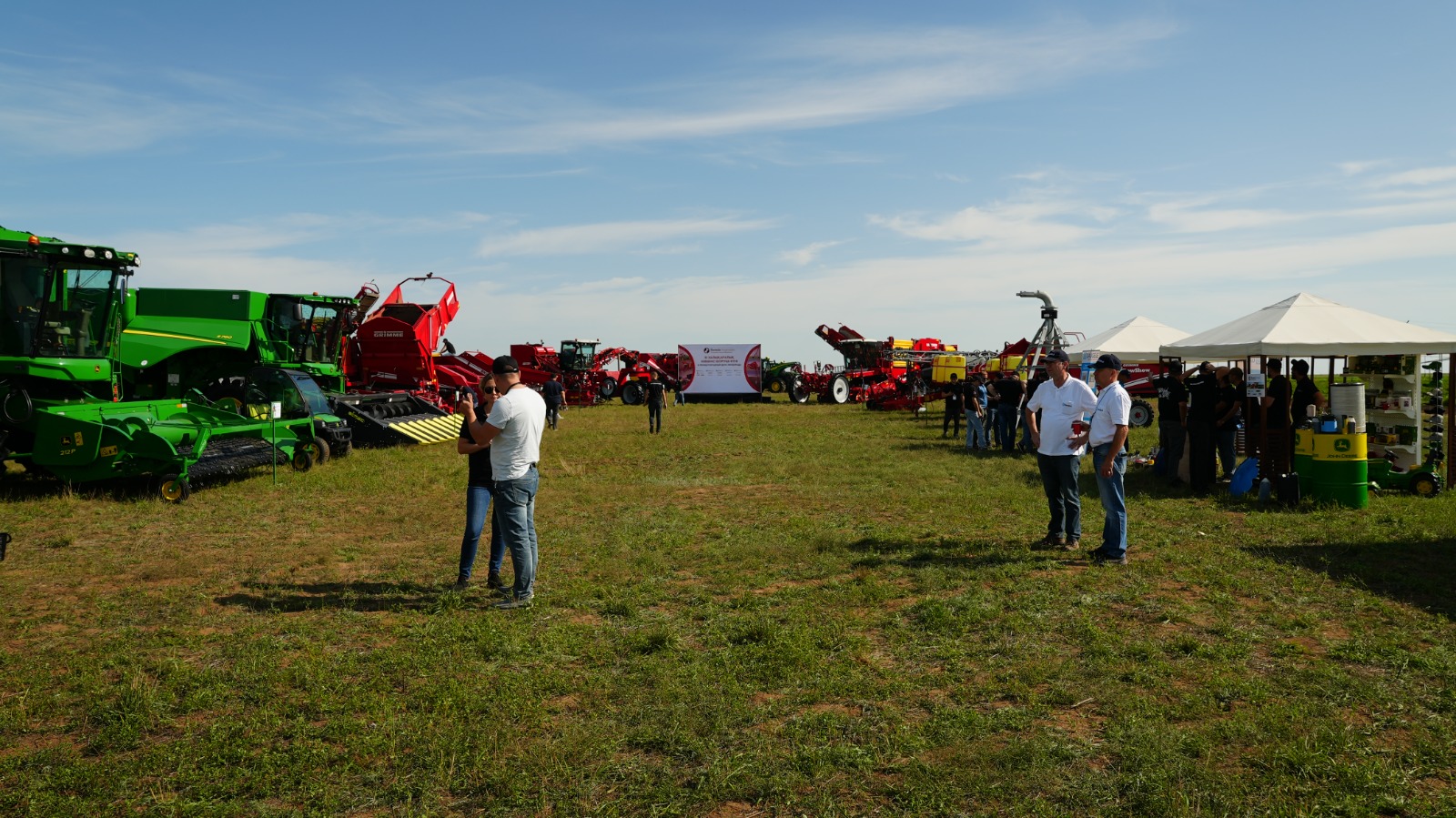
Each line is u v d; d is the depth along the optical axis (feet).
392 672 16.79
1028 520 32.19
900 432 75.87
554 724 14.43
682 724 14.16
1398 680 15.94
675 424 87.45
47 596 22.85
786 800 11.88
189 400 44.16
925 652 17.78
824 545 27.58
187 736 14.02
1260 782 12.17
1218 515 33.01
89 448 38.24
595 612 20.95
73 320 43.55
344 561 26.68
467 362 110.22
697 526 31.89
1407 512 32.58
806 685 15.98
